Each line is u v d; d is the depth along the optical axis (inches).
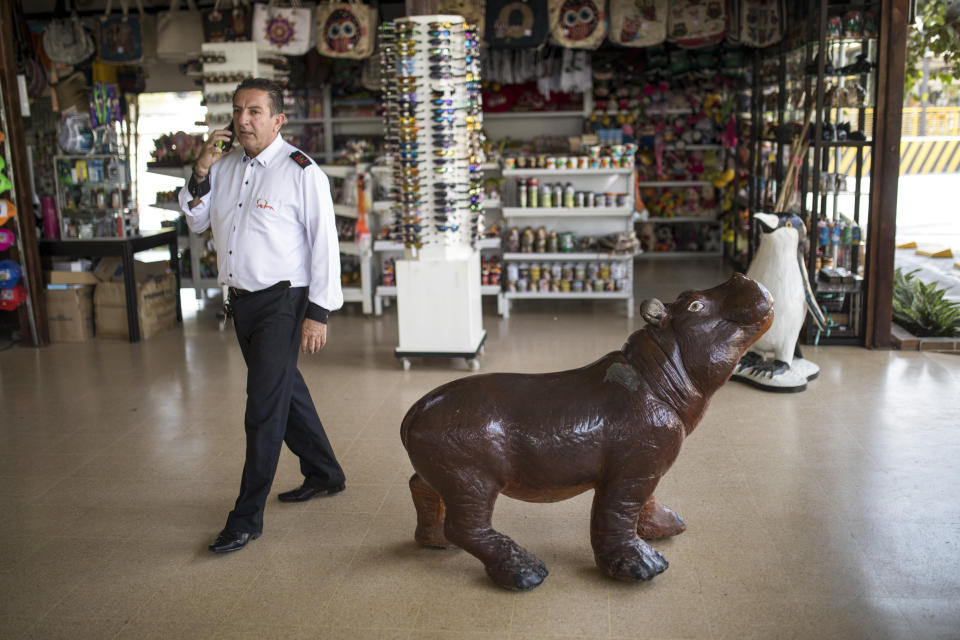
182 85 363.3
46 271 251.6
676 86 378.6
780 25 266.7
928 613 98.6
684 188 384.8
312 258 118.6
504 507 129.6
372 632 97.4
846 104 212.1
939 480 136.0
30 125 293.1
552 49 352.2
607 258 263.0
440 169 200.1
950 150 575.2
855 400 176.6
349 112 366.3
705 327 103.5
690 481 137.6
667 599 102.7
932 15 253.6
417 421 104.3
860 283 218.2
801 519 123.3
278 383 117.8
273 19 268.5
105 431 169.6
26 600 106.5
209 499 136.6
